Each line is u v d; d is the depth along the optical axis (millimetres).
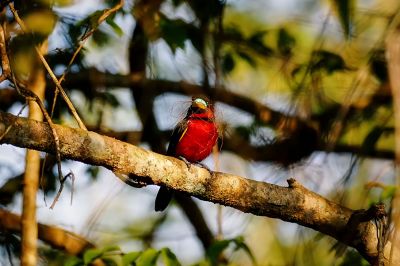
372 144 8992
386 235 7766
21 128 6520
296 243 9461
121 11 10031
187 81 12641
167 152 11203
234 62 12180
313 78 11000
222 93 12719
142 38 11281
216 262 8781
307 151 11617
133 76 12406
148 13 10148
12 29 8609
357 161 8812
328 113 11734
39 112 8812
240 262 10945
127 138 12273
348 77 12367
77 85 11883
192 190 7602
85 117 12086
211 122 10703
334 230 8078
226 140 12234
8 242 10750
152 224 12930
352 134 11812
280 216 7945
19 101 11773
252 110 12891
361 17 10125
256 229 12078
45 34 8633
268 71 13445
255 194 7801
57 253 10969
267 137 12125
